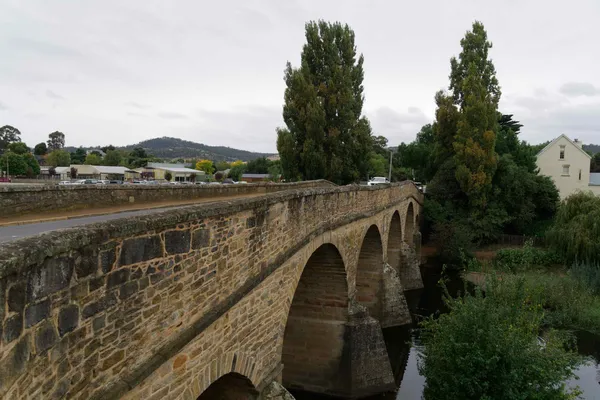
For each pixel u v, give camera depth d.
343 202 16.02
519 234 44.31
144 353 5.20
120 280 4.70
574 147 52.28
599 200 35.53
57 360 3.84
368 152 40.34
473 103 42.00
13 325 3.28
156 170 86.81
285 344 17.45
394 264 33.47
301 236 11.63
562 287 27.09
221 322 7.21
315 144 37.28
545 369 12.48
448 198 44.62
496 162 42.41
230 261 7.43
